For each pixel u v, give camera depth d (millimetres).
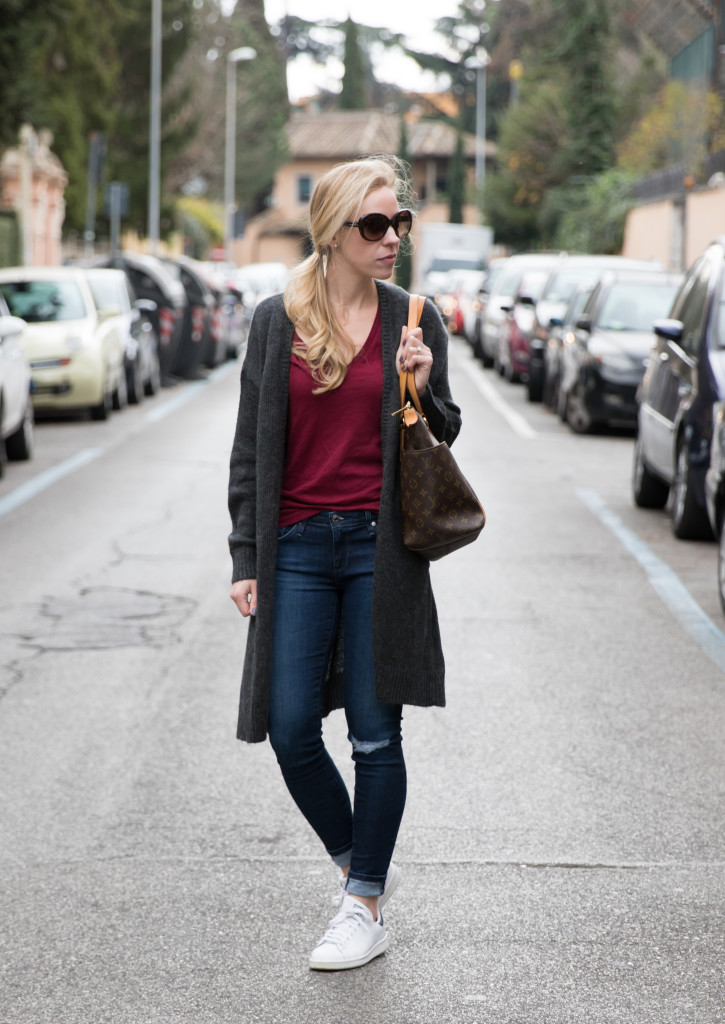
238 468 5516
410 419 5309
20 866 6527
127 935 5820
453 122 129000
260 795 7422
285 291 5406
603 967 5504
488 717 8711
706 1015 5129
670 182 49531
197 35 74562
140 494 17547
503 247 84625
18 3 27250
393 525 5344
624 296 24938
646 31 63469
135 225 73375
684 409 14391
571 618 11266
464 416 27922
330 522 5398
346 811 5711
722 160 43781
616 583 12594
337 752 8102
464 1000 5242
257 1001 5254
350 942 5504
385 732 5504
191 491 17812
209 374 39000
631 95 66062
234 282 51000
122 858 6609
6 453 20562
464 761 7914
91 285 29484
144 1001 5270
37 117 28859
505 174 73000
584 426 24453
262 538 5367
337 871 6461
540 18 75000
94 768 7828
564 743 8227
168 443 22906
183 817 7113
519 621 11156
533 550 14125
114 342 26984
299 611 5438
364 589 5434
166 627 10992
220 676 9648
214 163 93500
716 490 11945
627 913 5988
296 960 5586
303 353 5328
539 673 9688
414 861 6543
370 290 5445
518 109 71062
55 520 15695
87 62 60000
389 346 5375
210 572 13000
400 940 5750
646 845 6727
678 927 5855
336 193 5273
